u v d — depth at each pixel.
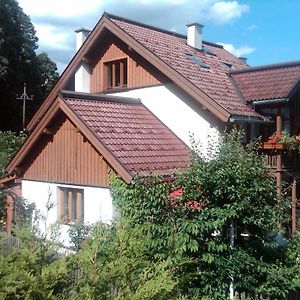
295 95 16.22
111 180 13.16
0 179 18.08
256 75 17.11
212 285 8.45
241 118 14.63
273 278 8.65
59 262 4.63
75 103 14.54
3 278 4.28
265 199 8.91
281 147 14.95
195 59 18.06
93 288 4.48
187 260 6.33
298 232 11.56
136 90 17.41
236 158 9.04
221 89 16.22
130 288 4.70
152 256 7.55
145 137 14.87
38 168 15.73
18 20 40.78
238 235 8.95
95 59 18.83
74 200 14.83
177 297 5.25
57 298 4.42
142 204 9.09
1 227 15.12
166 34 20.08
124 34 17.09
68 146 14.70
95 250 4.83
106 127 14.16
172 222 8.47
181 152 14.98
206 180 8.80
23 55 41.41
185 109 16.05
